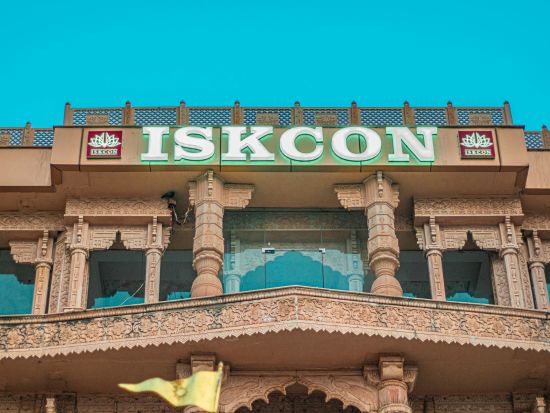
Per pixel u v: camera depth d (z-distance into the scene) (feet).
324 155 102.22
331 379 92.63
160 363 92.17
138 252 104.17
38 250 105.29
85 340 91.35
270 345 90.12
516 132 104.12
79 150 101.91
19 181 103.35
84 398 95.71
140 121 105.81
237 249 103.30
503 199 105.60
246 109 106.42
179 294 102.37
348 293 90.74
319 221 105.40
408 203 106.11
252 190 103.86
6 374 93.15
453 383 95.61
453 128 103.91
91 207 104.42
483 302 102.94
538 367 94.07
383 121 106.11
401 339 90.07
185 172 102.27
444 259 104.88
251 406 92.32
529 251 105.81
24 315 93.04
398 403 90.17
